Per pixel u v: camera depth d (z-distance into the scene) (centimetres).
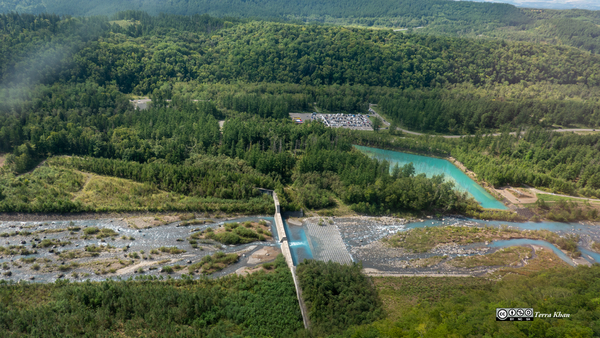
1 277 11781
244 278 12269
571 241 15525
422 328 9100
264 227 15912
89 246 13575
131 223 15312
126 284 11275
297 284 11850
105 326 9594
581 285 11006
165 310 10188
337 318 10406
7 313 9462
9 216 15012
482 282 12656
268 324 10306
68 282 11500
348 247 15062
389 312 10781
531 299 10262
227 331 9869
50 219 15150
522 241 15900
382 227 16675
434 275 13175
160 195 17200
